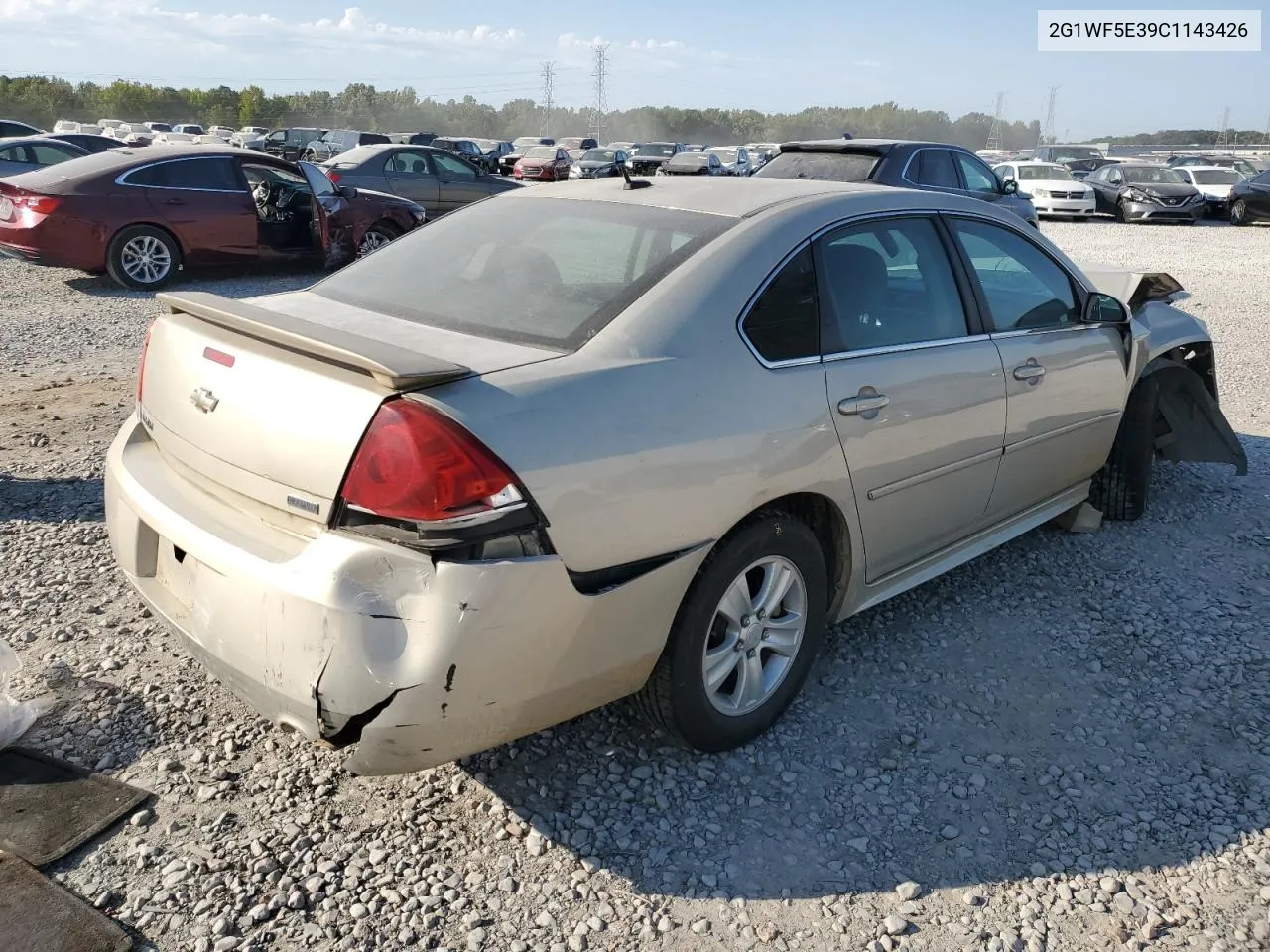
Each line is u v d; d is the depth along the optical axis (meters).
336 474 2.31
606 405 2.51
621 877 2.56
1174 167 27.38
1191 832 2.79
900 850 2.70
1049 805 2.89
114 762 2.90
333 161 16.12
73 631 3.59
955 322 3.61
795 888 2.55
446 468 2.23
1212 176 26.97
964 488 3.67
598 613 2.49
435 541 2.24
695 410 2.67
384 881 2.52
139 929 2.33
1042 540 4.76
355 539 2.30
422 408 2.27
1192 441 5.30
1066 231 21.70
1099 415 4.35
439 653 2.25
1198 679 3.57
